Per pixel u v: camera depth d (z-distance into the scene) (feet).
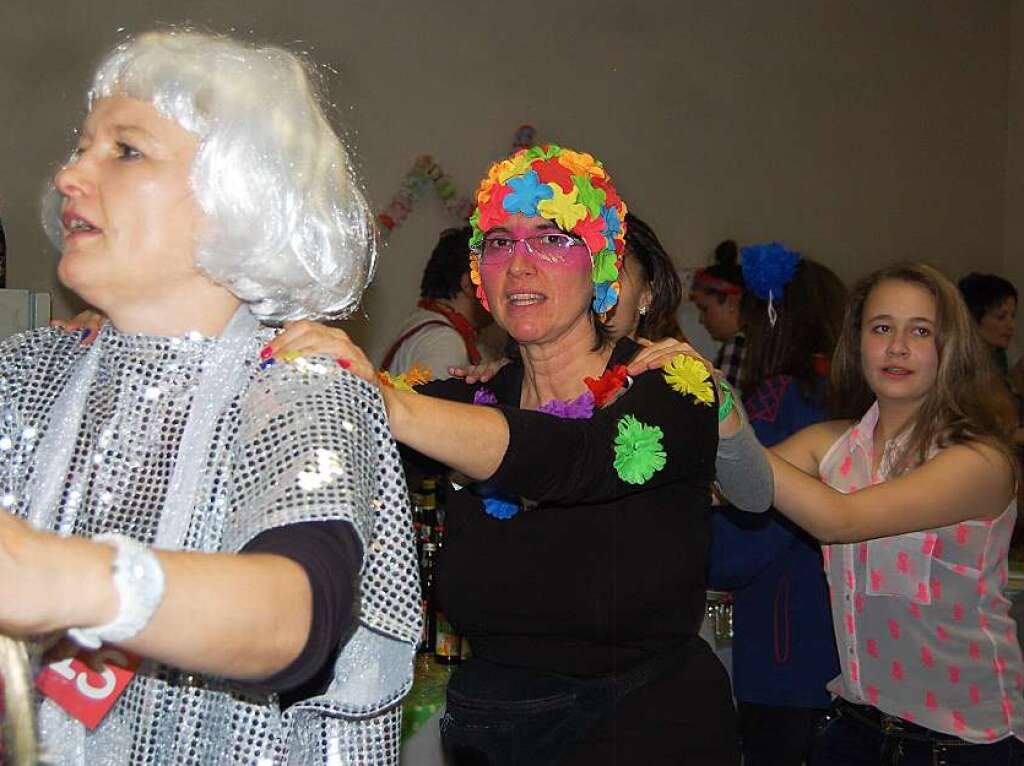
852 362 7.77
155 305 3.38
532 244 5.61
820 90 21.54
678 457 5.13
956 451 6.78
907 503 6.59
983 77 22.99
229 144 3.22
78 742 3.22
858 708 7.06
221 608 2.42
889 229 22.18
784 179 21.31
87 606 2.28
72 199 3.30
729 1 20.84
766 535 7.25
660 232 20.47
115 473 3.29
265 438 3.03
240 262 3.28
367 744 3.45
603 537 5.30
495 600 5.38
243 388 3.29
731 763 5.41
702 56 20.67
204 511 3.17
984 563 6.75
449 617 5.60
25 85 16.30
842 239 21.80
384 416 3.36
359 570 2.82
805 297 8.45
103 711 3.18
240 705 3.20
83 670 3.18
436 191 18.83
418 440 4.37
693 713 5.35
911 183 22.35
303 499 2.81
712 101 20.74
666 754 5.27
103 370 3.46
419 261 18.76
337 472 2.91
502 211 5.61
